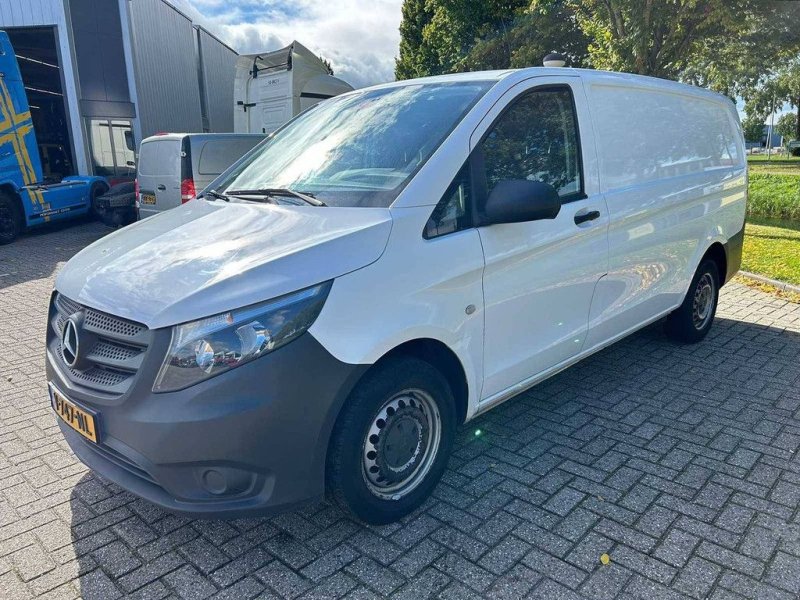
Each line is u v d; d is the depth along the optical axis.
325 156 3.34
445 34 21.86
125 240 3.08
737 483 3.14
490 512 2.94
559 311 3.49
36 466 3.46
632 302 4.14
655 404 4.08
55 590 2.49
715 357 4.91
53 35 15.43
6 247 11.17
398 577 2.52
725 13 10.58
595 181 3.65
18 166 11.45
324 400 2.41
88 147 16.08
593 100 3.74
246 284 2.35
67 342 2.65
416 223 2.72
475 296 2.94
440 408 2.90
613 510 2.94
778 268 7.74
